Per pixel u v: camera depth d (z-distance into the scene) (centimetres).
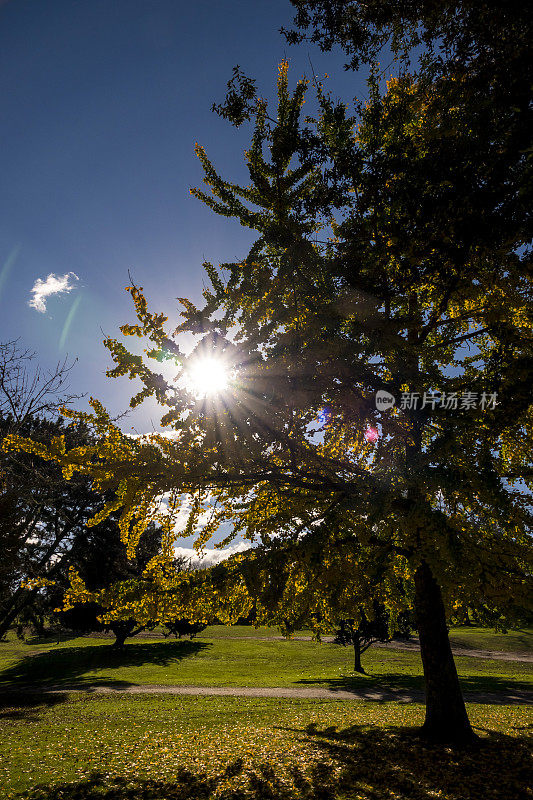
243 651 3394
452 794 633
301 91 683
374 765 763
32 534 2039
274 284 693
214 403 655
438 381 667
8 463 1747
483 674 2414
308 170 696
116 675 2406
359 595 838
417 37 648
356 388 744
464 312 895
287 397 677
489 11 562
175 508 756
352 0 652
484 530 654
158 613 696
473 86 599
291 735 1010
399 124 702
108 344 648
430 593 914
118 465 676
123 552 2645
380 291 705
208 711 1352
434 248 667
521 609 571
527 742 862
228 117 696
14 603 2088
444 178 612
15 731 1152
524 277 704
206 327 669
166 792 681
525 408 558
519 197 552
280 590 652
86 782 730
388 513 575
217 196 743
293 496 833
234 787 692
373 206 696
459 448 563
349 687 1898
